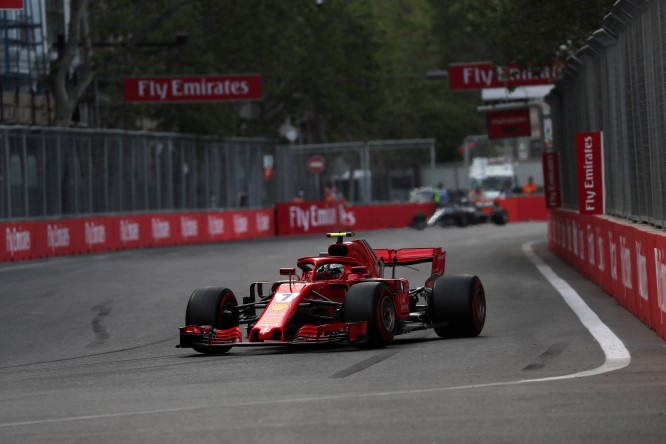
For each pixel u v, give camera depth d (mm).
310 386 34469
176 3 164625
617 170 66438
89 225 133000
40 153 127438
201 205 164875
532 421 27203
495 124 126438
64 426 29047
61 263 112125
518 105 123750
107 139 141375
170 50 166875
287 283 44844
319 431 26812
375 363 39625
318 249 128750
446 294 46688
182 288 79688
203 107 168250
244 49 175375
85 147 136625
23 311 68562
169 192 156125
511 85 112250
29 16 145000
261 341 43094
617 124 65625
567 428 26312
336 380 35625
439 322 46812
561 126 101375
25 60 144000
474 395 31156
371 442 25453
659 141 50344
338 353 42938
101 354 48031
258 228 180625
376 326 42562
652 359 38625
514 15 94125
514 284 74062
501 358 39938
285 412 29500
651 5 50875
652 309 47375
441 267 51000
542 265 91375
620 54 62875
